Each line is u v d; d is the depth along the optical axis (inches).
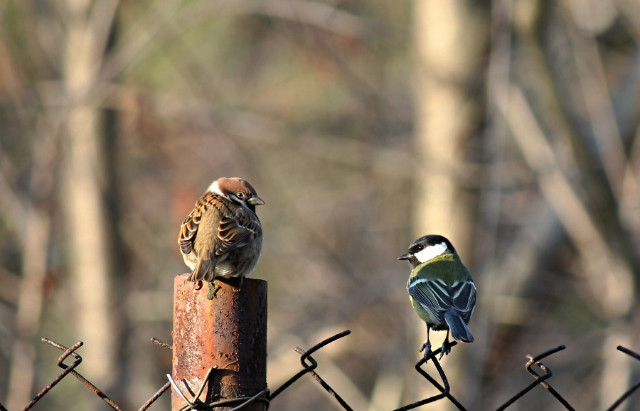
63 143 701.9
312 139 692.7
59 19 732.7
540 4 574.9
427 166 626.2
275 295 743.7
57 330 721.6
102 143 721.0
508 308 679.7
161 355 724.7
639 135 648.4
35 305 653.3
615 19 697.0
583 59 613.9
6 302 737.0
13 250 761.6
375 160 682.2
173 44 741.9
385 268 755.4
